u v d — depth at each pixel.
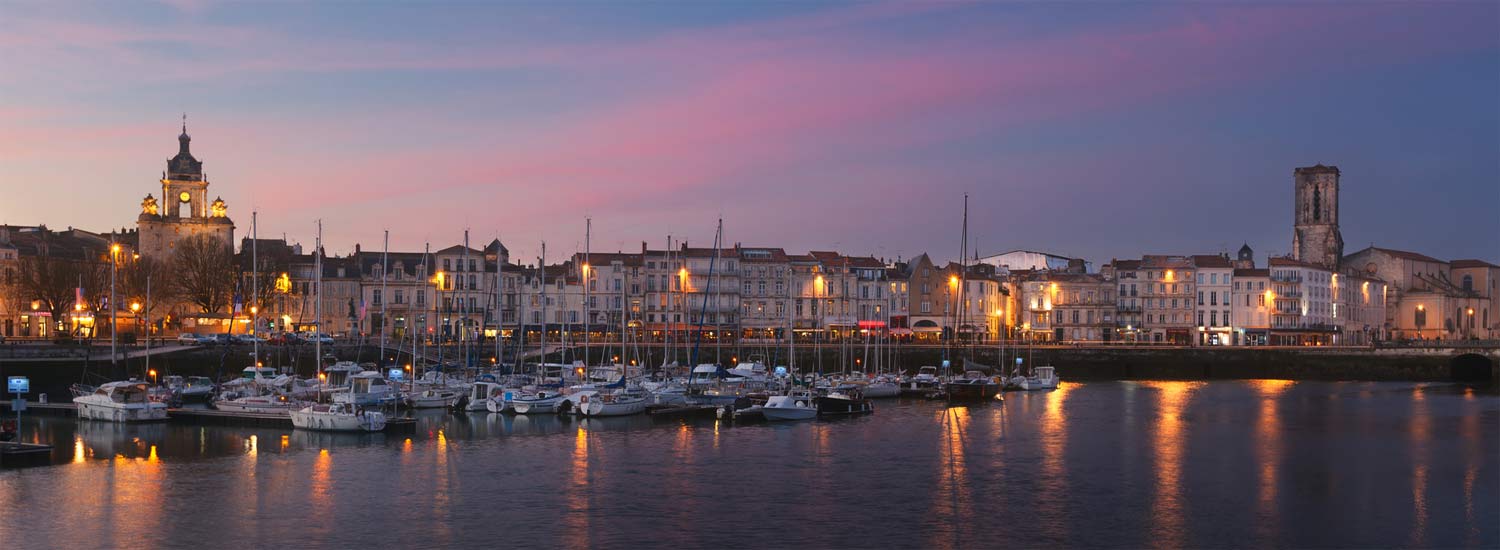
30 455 86.56
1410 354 197.88
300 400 120.50
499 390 121.69
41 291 184.38
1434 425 115.75
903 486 80.06
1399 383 187.50
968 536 66.44
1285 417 124.06
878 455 93.06
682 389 127.62
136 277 192.38
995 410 130.88
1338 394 159.25
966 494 77.62
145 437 99.31
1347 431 110.50
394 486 78.62
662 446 97.00
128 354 152.88
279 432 102.94
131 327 193.12
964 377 161.62
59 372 144.88
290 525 67.75
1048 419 120.62
